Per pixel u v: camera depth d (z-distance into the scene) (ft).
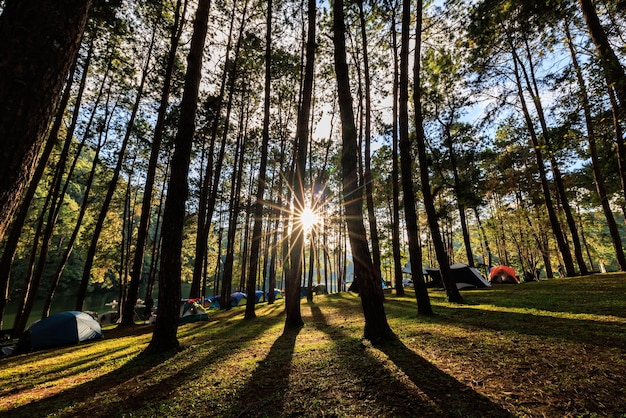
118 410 12.46
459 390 11.27
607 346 14.23
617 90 19.26
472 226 127.24
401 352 16.43
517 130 77.61
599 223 96.78
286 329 29.53
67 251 58.75
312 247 80.07
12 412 13.39
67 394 15.30
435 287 77.25
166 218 23.89
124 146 55.72
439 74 45.91
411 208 30.22
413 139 66.85
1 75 5.95
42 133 6.61
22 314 49.88
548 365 12.71
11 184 5.97
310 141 79.61
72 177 78.38
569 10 25.95
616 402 9.32
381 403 10.81
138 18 51.29
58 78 6.80
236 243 145.07
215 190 61.57
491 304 31.40
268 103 45.19
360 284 20.53
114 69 59.31
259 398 12.36
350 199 21.22
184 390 13.99
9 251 43.19
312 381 13.61
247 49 60.03
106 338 39.11
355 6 48.26
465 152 73.82
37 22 6.47
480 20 27.40
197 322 45.91
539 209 82.23
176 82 58.44
